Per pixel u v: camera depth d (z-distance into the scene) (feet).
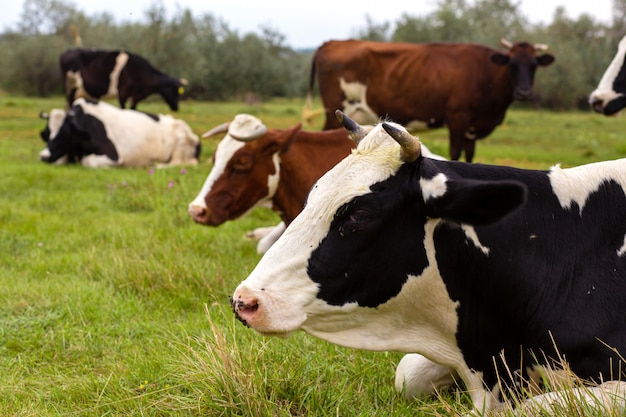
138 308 16.83
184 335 14.43
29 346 14.83
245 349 12.72
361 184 9.77
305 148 19.71
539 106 154.81
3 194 32.37
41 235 24.18
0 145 54.49
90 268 19.76
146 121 44.42
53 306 17.07
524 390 10.03
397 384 11.77
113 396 12.12
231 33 192.95
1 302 17.21
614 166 10.96
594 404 9.13
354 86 35.24
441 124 35.94
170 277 18.31
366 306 10.11
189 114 106.93
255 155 19.34
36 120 84.48
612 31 190.60
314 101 189.26
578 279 10.27
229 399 11.02
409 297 10.18
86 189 34.58
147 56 161.27
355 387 12.12
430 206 9.52
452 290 10.24
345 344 10.35
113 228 24.62
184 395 11.78
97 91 67.36
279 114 113.39
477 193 9.03
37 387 13.01
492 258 10.19
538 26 187.93
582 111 154.30
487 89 35.47
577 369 10.02
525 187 8.70
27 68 170.71
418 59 34.99
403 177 9.81
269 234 21.85
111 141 42.96
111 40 177.27
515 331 10.46
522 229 10.36
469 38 174.70
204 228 24.80
